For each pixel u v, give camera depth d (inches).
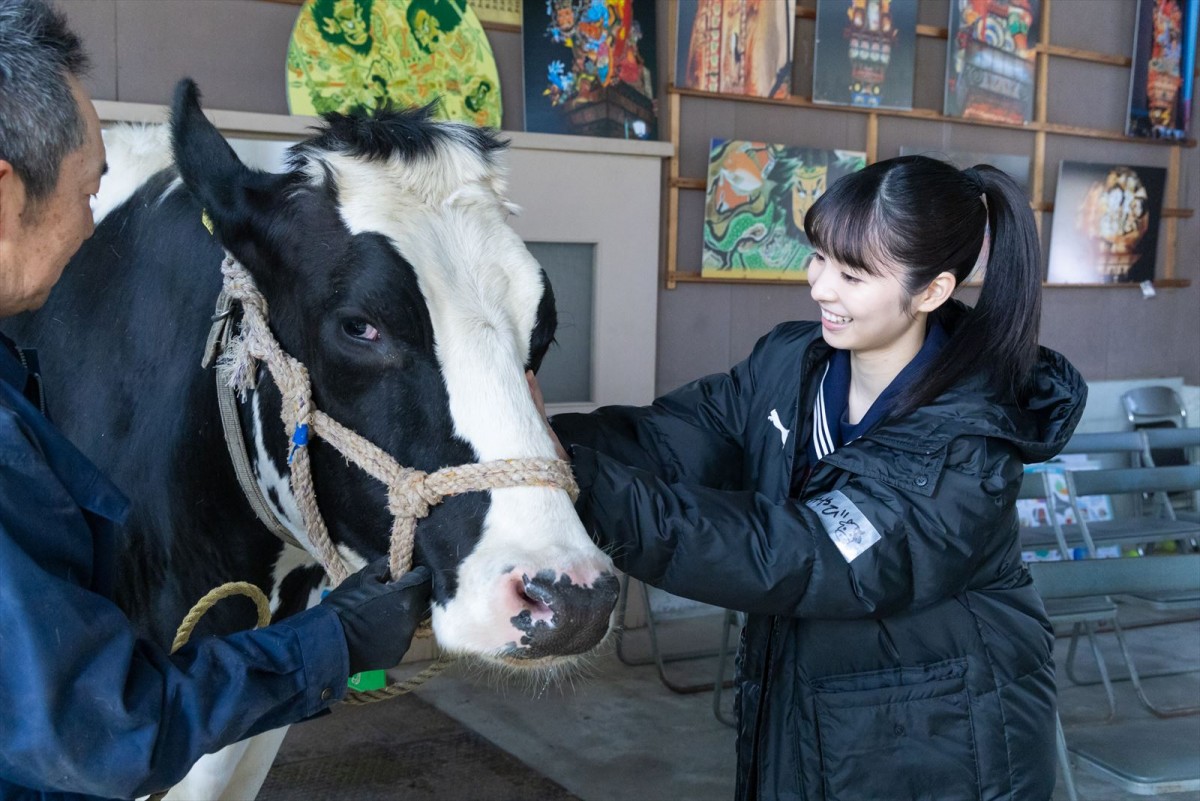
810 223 53.0
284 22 125.0
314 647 35.7
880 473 50.6
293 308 46.6
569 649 41.2
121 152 60.2
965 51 175.3
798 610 50.1
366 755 110.5
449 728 118.0
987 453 50.7
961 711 52.9
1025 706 53.7
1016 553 55.8
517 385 44.5
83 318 57.1
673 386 158.4
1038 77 187.5
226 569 56.0
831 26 160.9
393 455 44.5
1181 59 202.2
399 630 39.7
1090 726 119.2
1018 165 187.0
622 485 48.1
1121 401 196.7
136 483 54.6
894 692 53.2
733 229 157.0
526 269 46.9
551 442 44.8
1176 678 137.9
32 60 30.6
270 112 125.7
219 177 46.9
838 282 52.6
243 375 48.3
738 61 153.8
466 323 44.4
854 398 58.0
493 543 42.1
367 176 46.4
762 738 56.8
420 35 130.0
